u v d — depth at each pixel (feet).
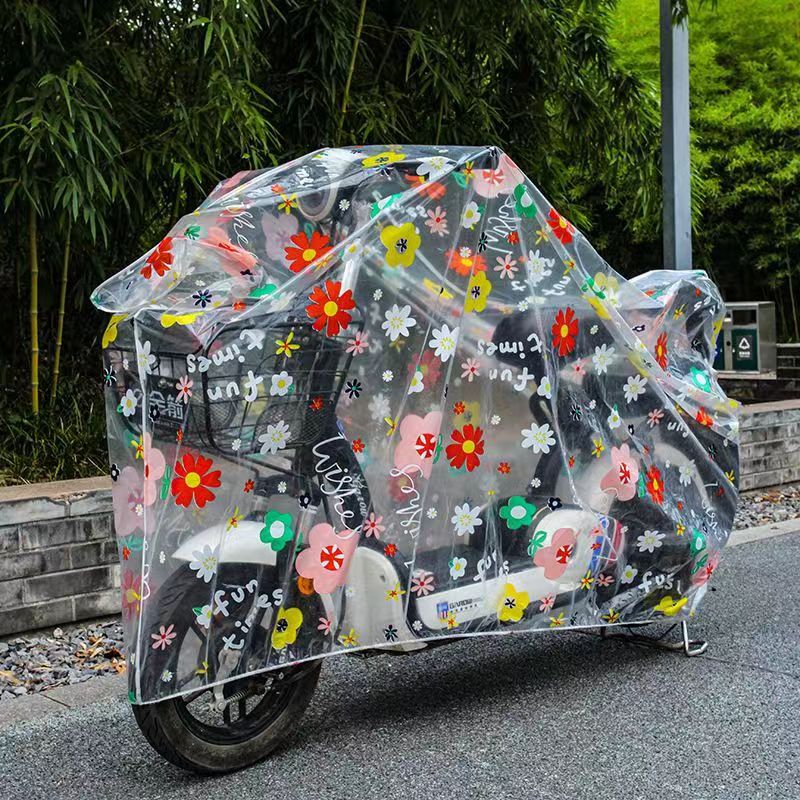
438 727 11.17
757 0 46.68
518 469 11.40
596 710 11.55
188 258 10.18
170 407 9.39
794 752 10.25
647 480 12.53
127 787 9.86
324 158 11.07
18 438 17.56
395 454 10.55
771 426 25.00
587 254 12.12
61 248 18.86
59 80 15.56
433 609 10.81
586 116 25.99
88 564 14.65
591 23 25.89
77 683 12.83
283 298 9.88
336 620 10.25
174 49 18.56
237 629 9.70
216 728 10.11
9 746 10.93
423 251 10.71
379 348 10.43
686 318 13.83
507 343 11.30
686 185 23.68
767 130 47.70
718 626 14.73
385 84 22.33
